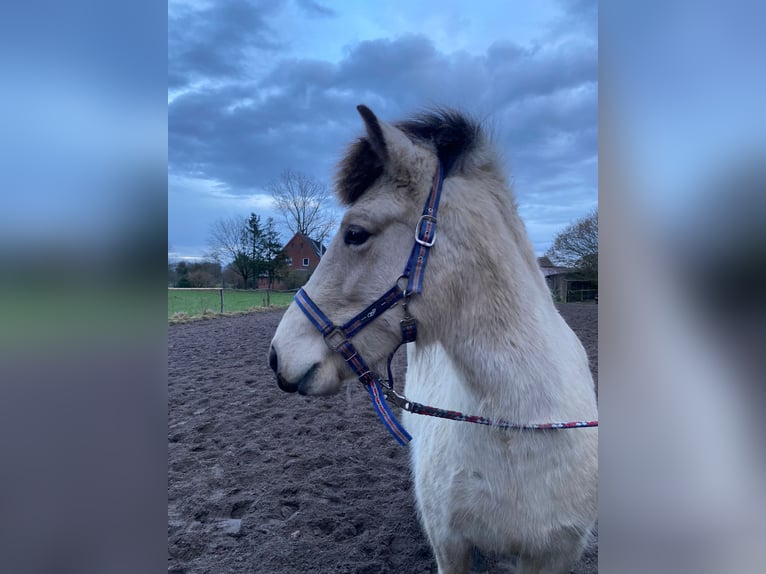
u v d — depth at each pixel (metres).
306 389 1.86
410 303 1.76
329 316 1.84
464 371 1.79
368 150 1.83
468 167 1.84
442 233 1.74
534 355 1.73
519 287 1.77
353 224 1.79
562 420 1.75
